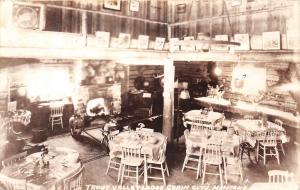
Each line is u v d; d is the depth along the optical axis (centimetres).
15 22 580
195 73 1227
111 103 1169
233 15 753
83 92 1092
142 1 826
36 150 840
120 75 1188
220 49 789
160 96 1250
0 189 518
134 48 804
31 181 486
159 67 1312
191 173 708
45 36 625
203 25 827
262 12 690
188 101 1188
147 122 1098
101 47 727
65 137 971
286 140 768
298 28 627
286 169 714
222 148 659
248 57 725
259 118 916
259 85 984
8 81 922
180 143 930
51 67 1010
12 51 575
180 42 514
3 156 783
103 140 885
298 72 843
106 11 742
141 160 638
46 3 619
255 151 782
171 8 903
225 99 1119
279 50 660
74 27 678
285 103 893
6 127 846
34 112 984
